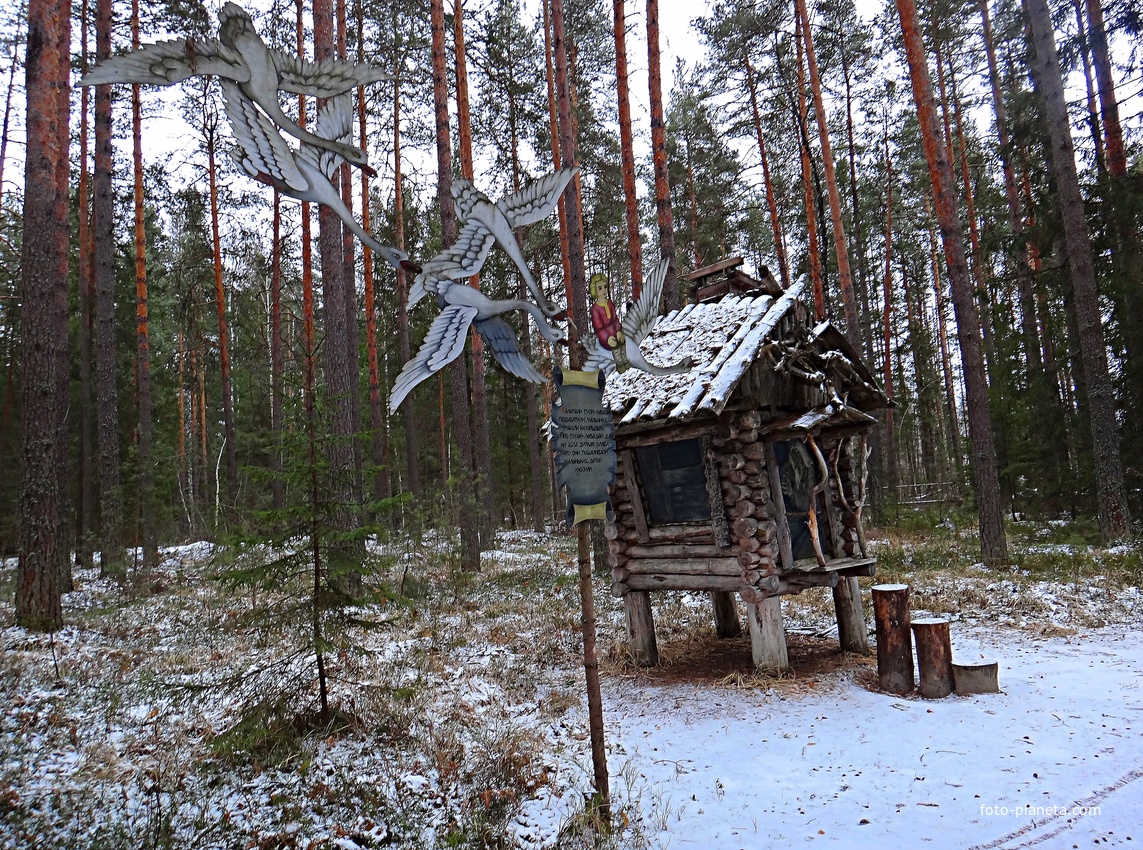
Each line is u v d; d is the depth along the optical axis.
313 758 5.39
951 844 4.31
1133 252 14.03
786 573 7.95
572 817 4.67
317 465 5.85
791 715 6.70
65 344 14.80
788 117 22.23
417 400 32.72
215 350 29.84
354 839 4.37
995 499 12.59
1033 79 16.25
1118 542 12.94
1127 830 4.34
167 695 6.32
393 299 28.98
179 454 27.38
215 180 22.38
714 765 5.72
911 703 6.80
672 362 8.70
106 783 4.84
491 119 21.52
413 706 6.51
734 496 7.88
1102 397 13.35
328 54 12.35
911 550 15.29
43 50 9.95
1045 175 15.75
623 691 7.73
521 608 11.62
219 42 2.20
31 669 7.29
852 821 4.68
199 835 4.24
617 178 21.53
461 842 4.34
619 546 8.80
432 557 15.48
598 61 20.92
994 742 5.76
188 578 14.90
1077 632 8.97
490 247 3.91
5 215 20.33
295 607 5.93
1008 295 19.38
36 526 9.50
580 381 4.78
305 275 20.52
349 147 2.55
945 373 29.83
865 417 8.10
